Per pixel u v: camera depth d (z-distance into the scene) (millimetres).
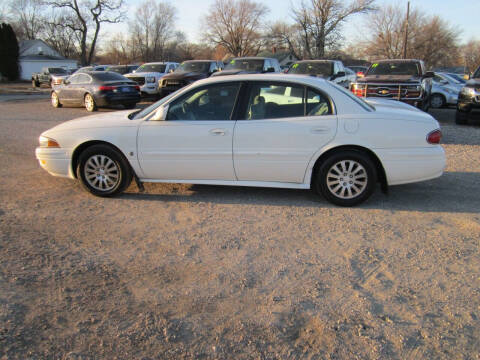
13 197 5414
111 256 3801
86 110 16484
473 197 5473
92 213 4883
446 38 55219
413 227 4488
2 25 50594
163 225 4539
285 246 4031
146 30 76562
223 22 66750
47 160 5477
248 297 3176
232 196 5527
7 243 3980
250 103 5086
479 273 3531
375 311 3002
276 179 5133
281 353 2578
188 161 5172
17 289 3189
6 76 51438
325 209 5039
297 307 3047
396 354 2576
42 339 2648
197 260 3752
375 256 3834
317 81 5074
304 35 50344
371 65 13234
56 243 4035
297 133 4922
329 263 3703
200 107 5191
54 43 75500
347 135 4879
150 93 18906
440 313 2986
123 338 2682
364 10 46906
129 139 5211
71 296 3131
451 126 11875
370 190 5023
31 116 14336
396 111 5160
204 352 2578
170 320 2879
